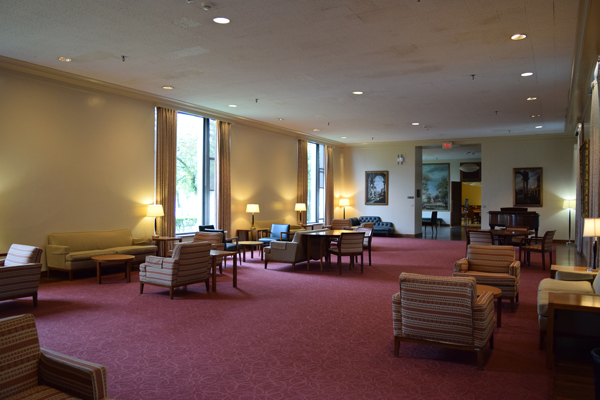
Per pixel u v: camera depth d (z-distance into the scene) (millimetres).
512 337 4785
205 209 11727
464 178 24047
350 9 5223
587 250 10156
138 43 6438
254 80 8461
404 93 9477
